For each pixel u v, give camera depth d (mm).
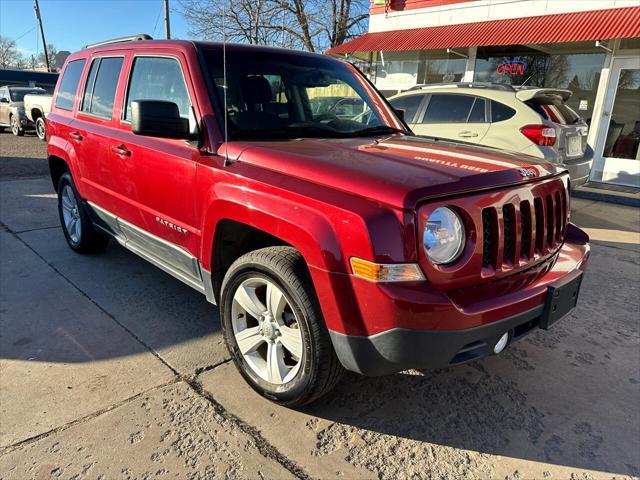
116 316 3654
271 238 2875
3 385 2783
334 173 2279
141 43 3637
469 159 2605
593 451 2439
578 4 9852
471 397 2846
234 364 2916
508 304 2230
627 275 4930
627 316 3967
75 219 4879
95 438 2393
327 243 2129
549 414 2715
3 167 10484
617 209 8133
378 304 2035
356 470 2268
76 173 4402
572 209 8016
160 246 3402
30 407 2604
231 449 2355
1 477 2141
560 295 2488
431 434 2527
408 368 2189
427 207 2055
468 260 2164
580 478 2270
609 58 9688
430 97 7422
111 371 2955
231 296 2748
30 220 6215
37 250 5051
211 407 2650
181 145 3072
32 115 17250
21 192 7918
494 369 3145
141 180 3404
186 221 3039
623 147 9891
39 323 3512
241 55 3312
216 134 2881
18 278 4301
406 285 2035
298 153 2572
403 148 2848
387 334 2061
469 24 11336
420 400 2803
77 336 3352
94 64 4266
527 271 2494
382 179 2160
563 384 3004
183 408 2635
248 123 3033
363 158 2518
